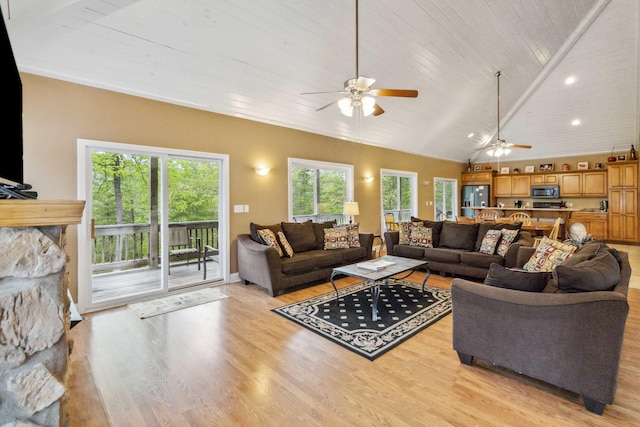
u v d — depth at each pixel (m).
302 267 4.19
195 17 3.05
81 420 1.73
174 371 2.26
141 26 2.97
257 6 3.12
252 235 4.56
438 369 2.28
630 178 7.41
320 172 6.13
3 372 0.83
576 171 8.28
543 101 6.96
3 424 0.84
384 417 1.78
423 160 8.49
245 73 3.91
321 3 3.30
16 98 1.25
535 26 4.71
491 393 1.99
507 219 6.60
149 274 4.09
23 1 2.35
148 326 3.04
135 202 3.91
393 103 5.65
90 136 3.40
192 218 4.39
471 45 4.70
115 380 2.15
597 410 1.79
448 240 5.13
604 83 6.18
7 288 0.83
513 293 2.07
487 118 7.39
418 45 4.34
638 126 6.82
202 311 3.45
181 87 3.81
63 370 0.92
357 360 2.40
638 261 5.61
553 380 1.92
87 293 3.41
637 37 5.08
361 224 6.79
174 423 1.74
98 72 3.29
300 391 2.02
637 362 2.31
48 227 0.89
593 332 1.78
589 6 4.65
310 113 5.17
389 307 3.52
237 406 1.88
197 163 4.41
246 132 4.77
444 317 3.22
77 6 2.58
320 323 3.09
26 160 3.06
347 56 4.11
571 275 1.92
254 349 2.58
